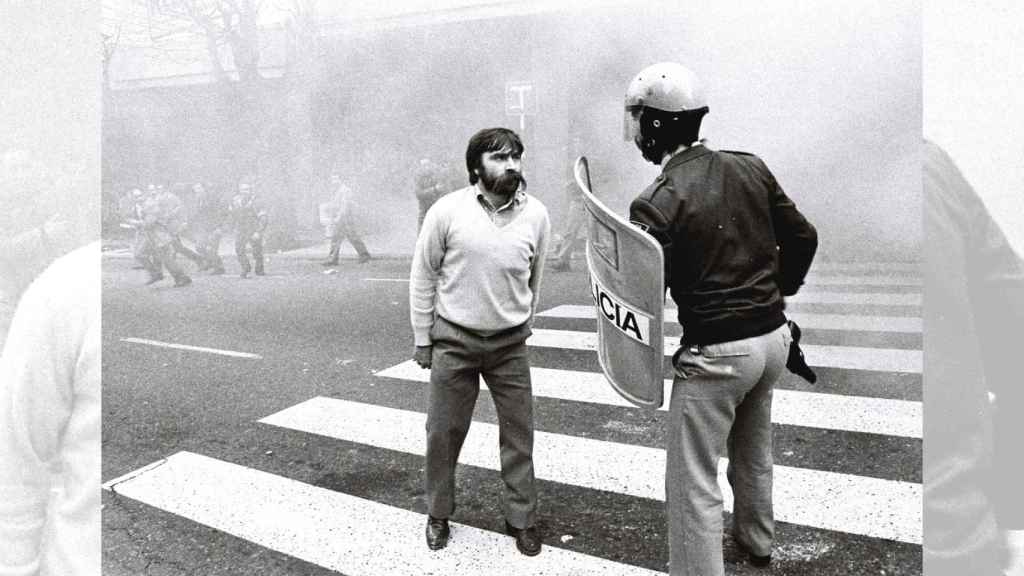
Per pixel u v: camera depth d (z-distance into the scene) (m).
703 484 2.02
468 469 3.19
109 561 2.47
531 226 2.38
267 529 2.70
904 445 3.10
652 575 2.31
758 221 2.01
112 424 3.83
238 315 6.74
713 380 1.97
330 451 3.42
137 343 5.69
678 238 1.97
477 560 2.44
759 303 1.97
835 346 4.51
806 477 2.87
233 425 3.78
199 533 2.68
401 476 3.13
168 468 3.27
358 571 2.40
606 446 3.31
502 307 2.37
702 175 1.99
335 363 4.90
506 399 2.46
